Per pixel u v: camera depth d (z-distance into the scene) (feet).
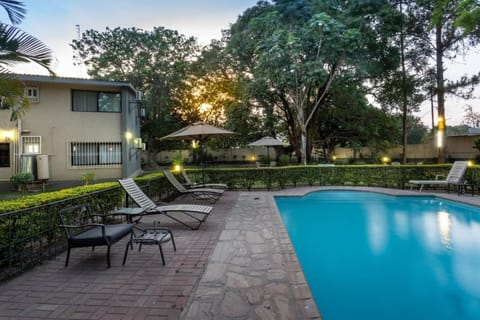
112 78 68.54
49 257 12.92
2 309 8.52
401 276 13.10
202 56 73.15
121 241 15.64
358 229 21.16
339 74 51.42
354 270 13.84
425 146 73.61
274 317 7.94
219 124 80.79
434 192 33.81
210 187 32.71
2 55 13.73
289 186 40.14
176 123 78.38
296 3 46.14
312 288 12.05
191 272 11.18
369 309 10.33
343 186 40.09
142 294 9.39
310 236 19.66
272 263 11.99
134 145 55.21
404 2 51.44
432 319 9.70
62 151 44.24
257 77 50.75
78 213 15.52
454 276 13.01
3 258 10.89
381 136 70.23
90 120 45.75
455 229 20.53
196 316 8.00
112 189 19.36
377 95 59.82
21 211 11.43
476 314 9.91
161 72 70.69
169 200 28.96
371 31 44.98
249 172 37.11
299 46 42.55
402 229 20.80
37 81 41.98
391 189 36.86
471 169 33.35
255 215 21.77
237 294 9.29
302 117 50.93
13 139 42.06
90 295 9.36
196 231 17.31
